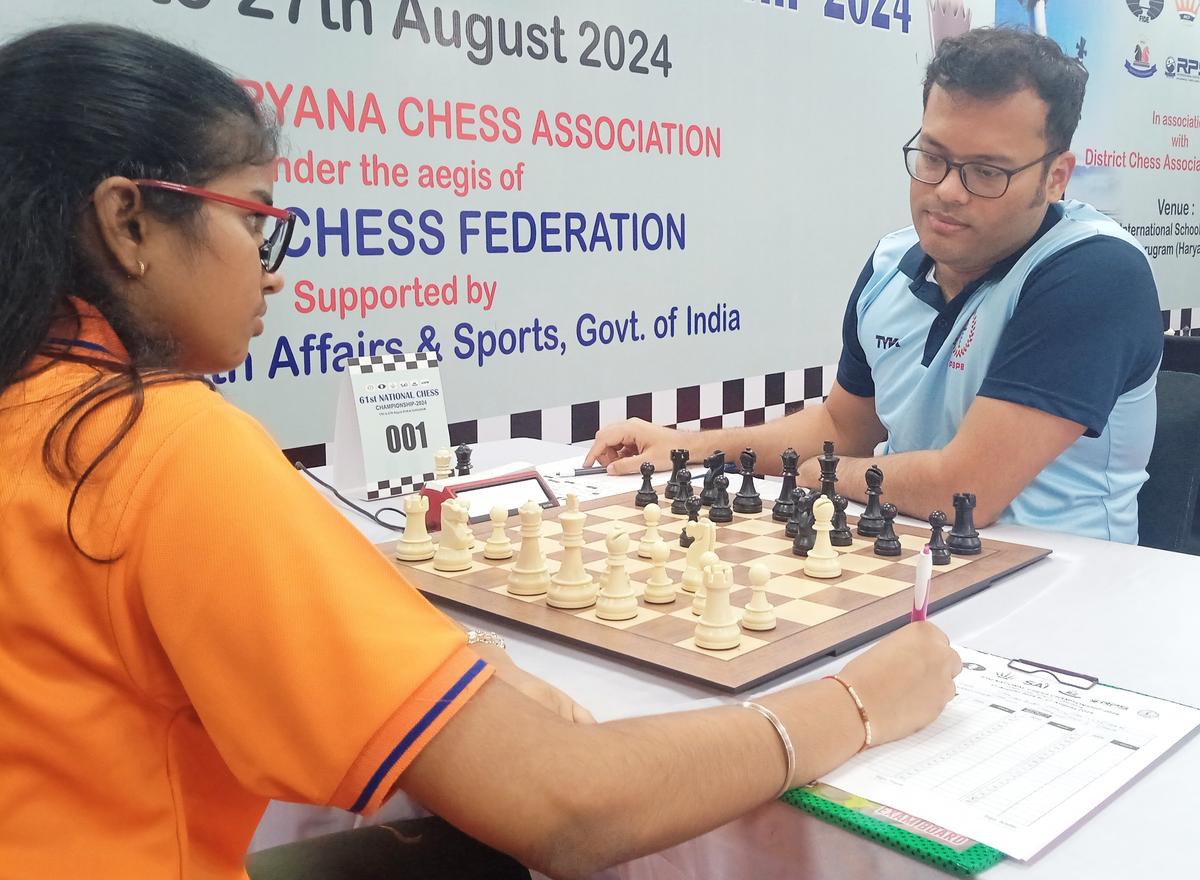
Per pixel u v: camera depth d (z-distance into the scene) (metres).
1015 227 1.78
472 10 2.55
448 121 2.55
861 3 3.50
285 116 2.28
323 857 1.03
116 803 0.69
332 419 2.46
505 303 2.73
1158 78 4.77
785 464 1.65
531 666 1.07
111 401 0.66
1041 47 1.70
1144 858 0.69
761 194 3.32
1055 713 0.92
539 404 2.84
